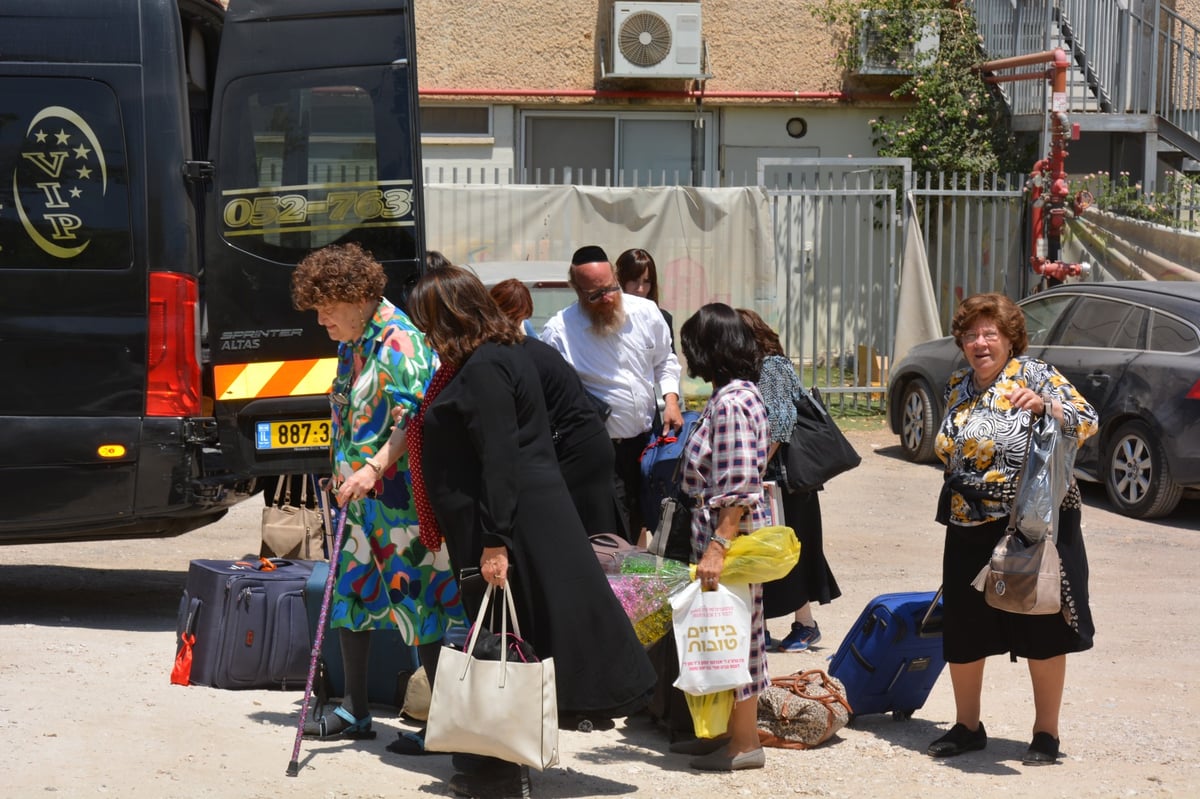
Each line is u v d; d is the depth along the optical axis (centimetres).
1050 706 525
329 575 491
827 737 543
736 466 489
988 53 1728
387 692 567
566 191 1434
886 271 1491
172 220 664
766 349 631
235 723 534
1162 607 788
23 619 705
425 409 474
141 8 670
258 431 669
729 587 496
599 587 461
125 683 583
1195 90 1631
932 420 1253
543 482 461
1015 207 1513
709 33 1733
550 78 1720
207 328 715
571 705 454
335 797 459
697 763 510
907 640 564
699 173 1764
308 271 489
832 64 1750
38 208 663
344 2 669
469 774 462
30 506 662
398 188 671
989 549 517
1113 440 1076
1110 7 1647
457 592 495
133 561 880
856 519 1041
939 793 484
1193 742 548
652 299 695
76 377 662
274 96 667
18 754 481
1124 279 1458
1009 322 519
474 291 468
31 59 666
